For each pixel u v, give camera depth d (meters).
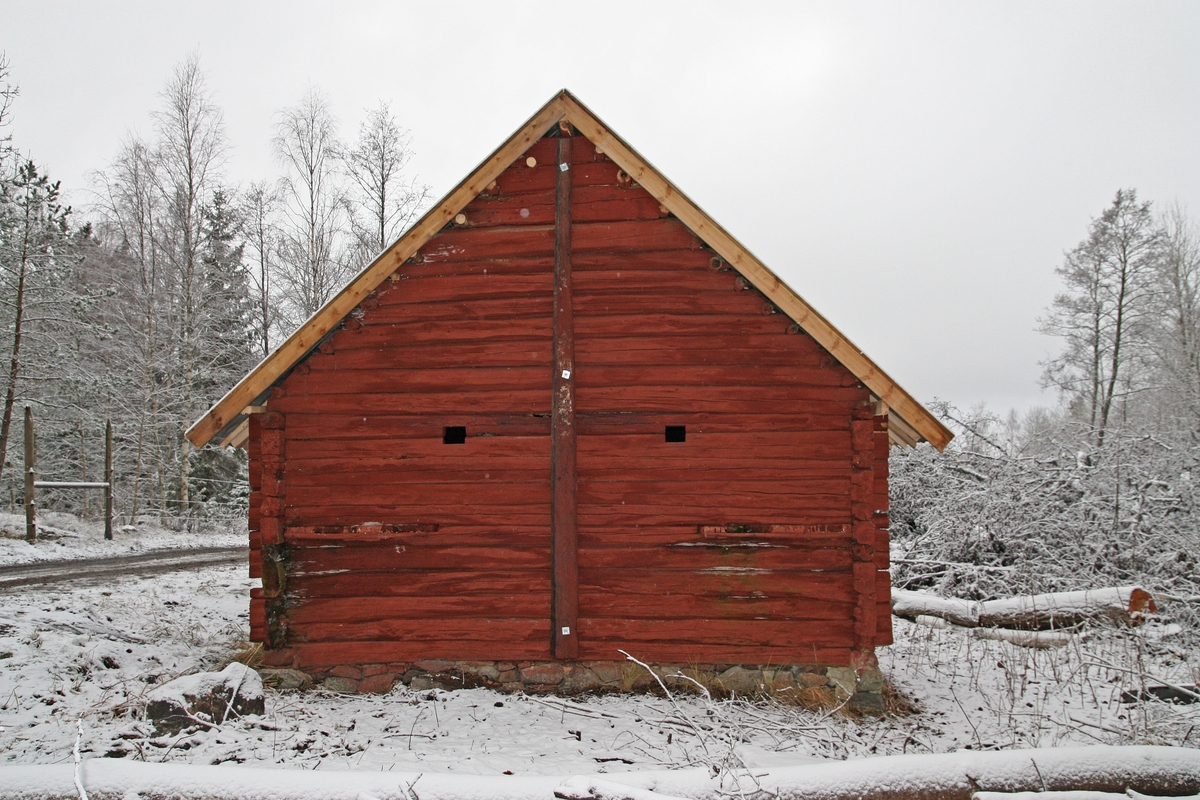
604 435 7.49
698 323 7.52
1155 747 4.30
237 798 3.73
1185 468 12.34
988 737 6.29
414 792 3.71
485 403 7.61
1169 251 33.28
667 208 7.41
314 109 25.77
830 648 7.20
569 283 7.59
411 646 7.45
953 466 14.66
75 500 26.44
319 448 7.65
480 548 7.50
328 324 7.49
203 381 27.25
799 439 7.37
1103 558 11.30
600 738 6.00
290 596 7.55
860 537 7.21
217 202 30.27
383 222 24.91
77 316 22.48
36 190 21.62
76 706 6.25
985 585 11.72
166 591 11.61
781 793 3.92
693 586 7.32
